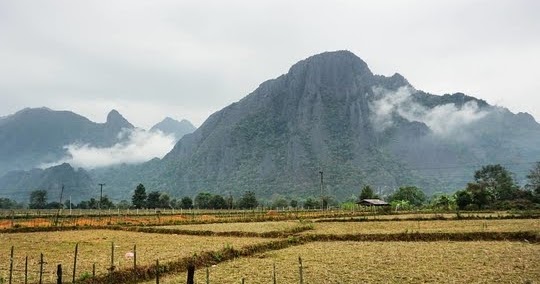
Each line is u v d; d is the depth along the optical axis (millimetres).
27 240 50250
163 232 62281
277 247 46156
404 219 80875
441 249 41938
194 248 41000
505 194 141000
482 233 50875
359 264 33781
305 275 29625
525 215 82000
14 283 25750
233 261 36625
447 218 79750
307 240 52688
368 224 73125
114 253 38125
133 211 133750
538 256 36219
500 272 29531
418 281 27234
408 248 43344
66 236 55562
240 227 67000
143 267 30469
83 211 136000
